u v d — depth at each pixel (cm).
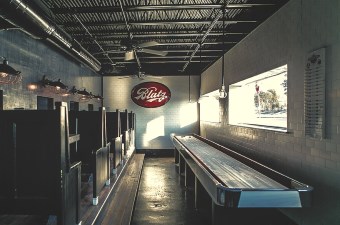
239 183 319
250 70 587
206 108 1127
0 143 268
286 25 424
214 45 814
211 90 992
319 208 337
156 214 494
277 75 544
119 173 593
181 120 1224
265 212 366
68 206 285
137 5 484
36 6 365
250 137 584
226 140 789
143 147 1220
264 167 371
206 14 575
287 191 278
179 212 504
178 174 828
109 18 595
